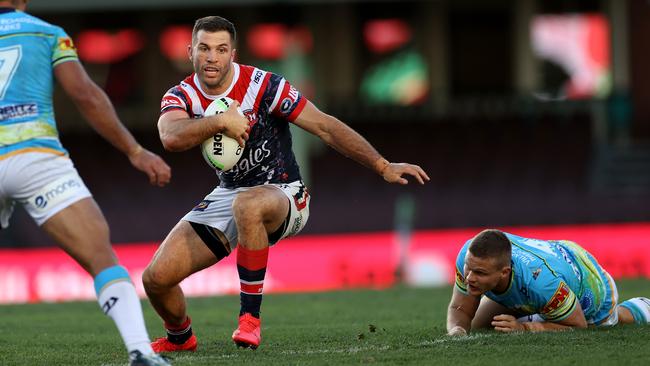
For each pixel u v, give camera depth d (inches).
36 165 605.0
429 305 1304.1
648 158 3186.5
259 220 764.6
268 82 788.6
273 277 2276.1
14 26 619.5
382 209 2881.4
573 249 846.5
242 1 3009.4
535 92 3499.0
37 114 613.6
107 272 607.2
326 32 3494.1
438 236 2378.2
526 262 798.5
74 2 3002.0
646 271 2348.7
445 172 3230.8
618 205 2861.7
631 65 3449.8
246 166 799.1
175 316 794.8
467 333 835.4
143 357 597.0
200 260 794.2
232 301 1453.0
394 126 3373.5
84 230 607.2
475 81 3523.6
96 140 3297.2
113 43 3501.5
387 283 2283.5
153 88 3501.5
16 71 610.5
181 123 748.6
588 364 669.3
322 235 2839.6
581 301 837.8
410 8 3503.9
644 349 725.9
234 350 802.2
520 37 3499.0
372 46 3503.9
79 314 1291.8
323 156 3179.1
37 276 2218.3
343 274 2290.8
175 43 3508.9
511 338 785.6
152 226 2898.6
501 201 3011.8
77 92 617.6
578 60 3481.8
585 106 3326.8
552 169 3218.5
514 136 3299.7
